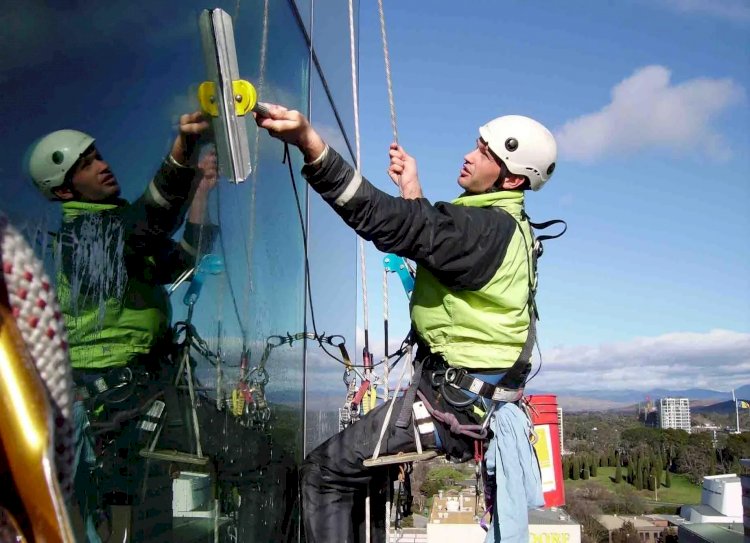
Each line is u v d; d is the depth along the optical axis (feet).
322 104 13.79
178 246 6.61
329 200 8.21
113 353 5.41
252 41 8.63
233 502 8.02
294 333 11.26
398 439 9.45
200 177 7.08
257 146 9.00
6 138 4.04
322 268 14.23
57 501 2.32
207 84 7.32
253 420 8.84
